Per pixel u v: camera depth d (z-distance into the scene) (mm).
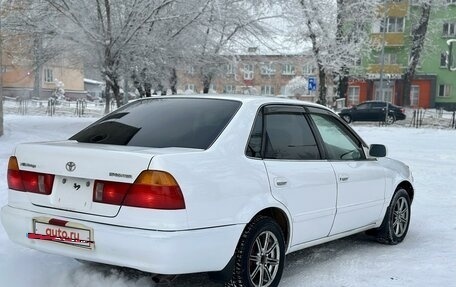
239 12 19344
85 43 18391
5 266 4551
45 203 3902
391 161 6145
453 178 10914
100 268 4590
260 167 4145
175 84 21922
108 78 18781
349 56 31609
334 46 30578
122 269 4578
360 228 5418
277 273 4266
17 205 4078
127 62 18781
